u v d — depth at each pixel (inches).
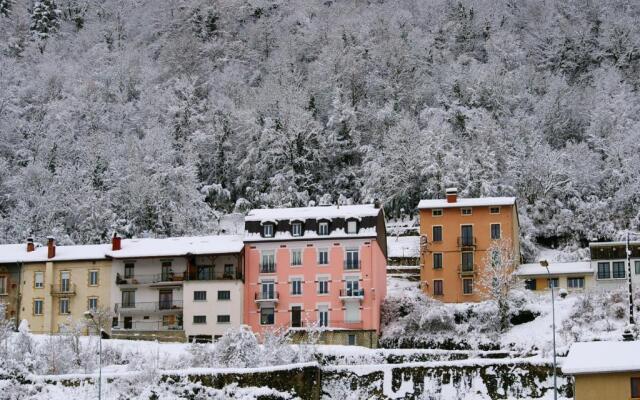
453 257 4869.6
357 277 4478.3
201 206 6131.9
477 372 3348.9
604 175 6309.1
